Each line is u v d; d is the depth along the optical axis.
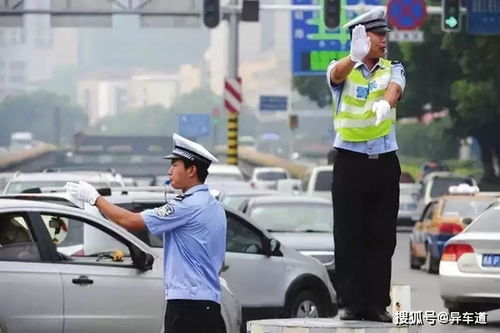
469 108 114.19
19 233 23.33
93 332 23.64
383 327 16.84
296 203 42.72
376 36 17.09
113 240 25.80
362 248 17.59
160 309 24.44
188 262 18.48
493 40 106.94
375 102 17.08
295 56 95.44
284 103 133.62
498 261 33.12
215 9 67.44
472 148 183.62
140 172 183.12
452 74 120.31
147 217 18.30
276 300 31.81
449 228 52.50
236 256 31.17
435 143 175.12
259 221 42.00
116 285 23.97
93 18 86.00
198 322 18.48
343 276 17.70
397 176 17.44
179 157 18.59
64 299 23.30
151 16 85.06
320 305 32.97
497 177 133.12
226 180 64.50
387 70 17.22
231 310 25.58
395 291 17.77
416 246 56.84
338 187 17.47
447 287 33.72
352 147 17.31
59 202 26.00
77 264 23.72
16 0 85.38
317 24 95.56
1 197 26.17
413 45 119.19
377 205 17.47
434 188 90.38
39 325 23.00
